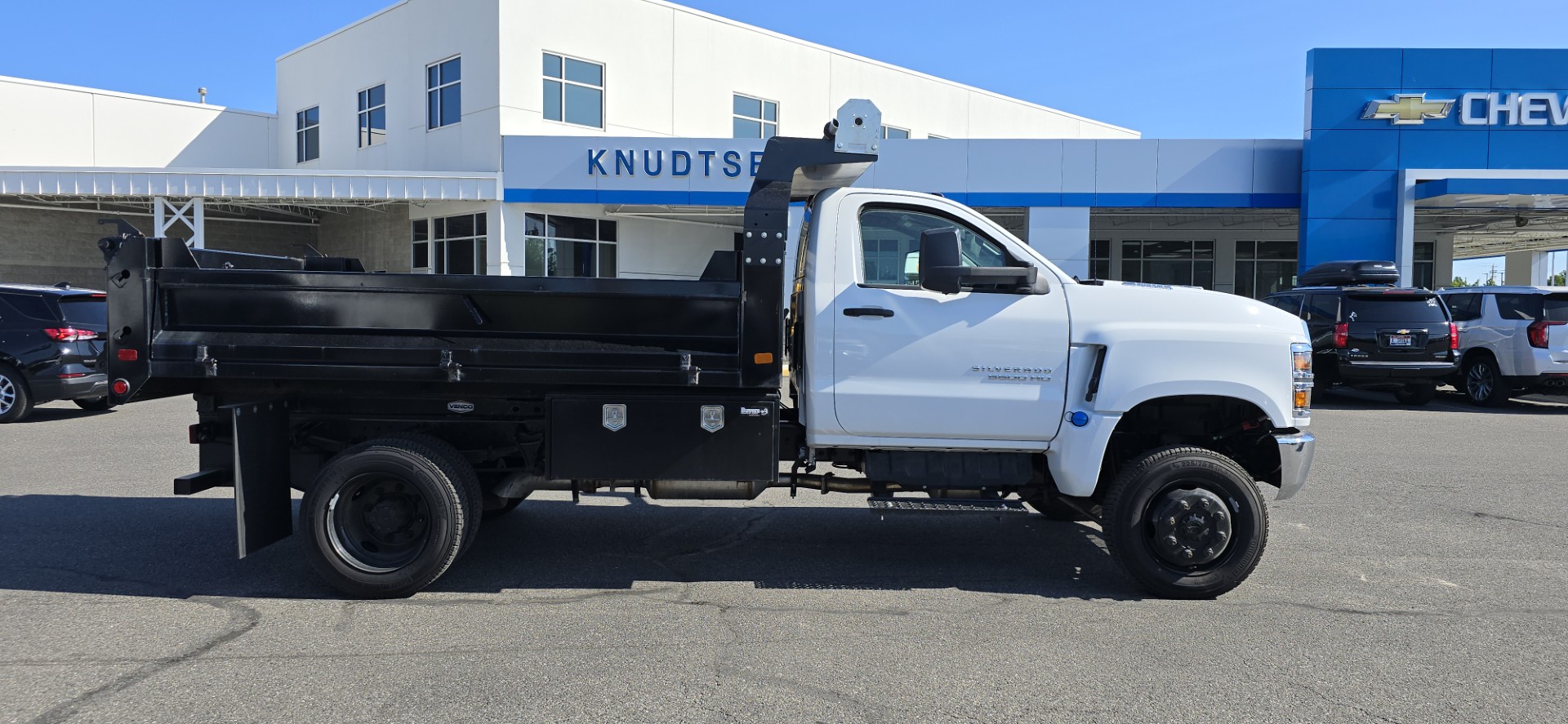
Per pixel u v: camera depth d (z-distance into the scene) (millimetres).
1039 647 4328
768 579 5430
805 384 5184
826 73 27797
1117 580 5449
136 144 25281
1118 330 5051
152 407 13602
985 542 6328
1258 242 28062
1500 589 5262
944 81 30859
